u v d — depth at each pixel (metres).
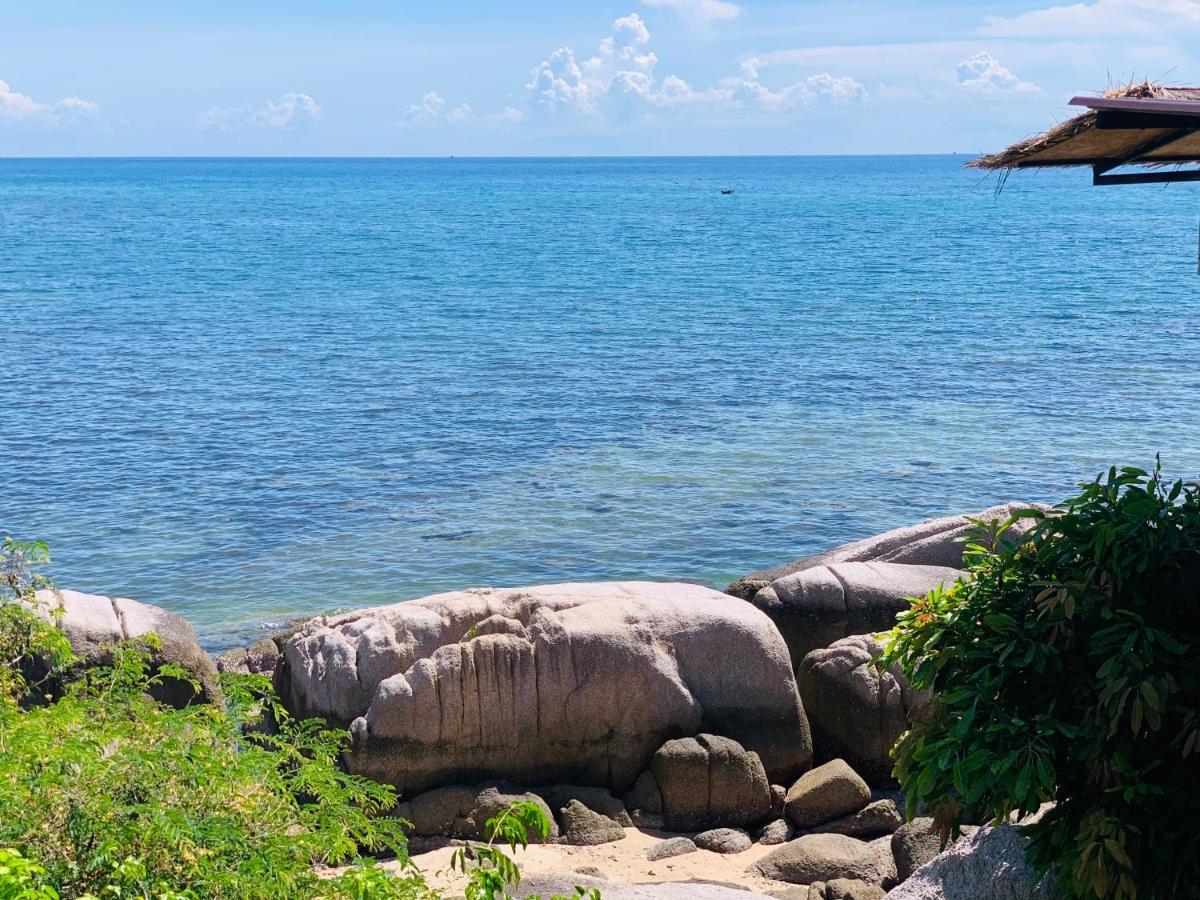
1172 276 61.41
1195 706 5.64
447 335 43.19
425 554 19.69
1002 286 58.34
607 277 64.19
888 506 22.08
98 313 48.81
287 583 18.42
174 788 4.95
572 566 19.22
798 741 10.78
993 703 5.89
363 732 10.24
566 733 10.51
